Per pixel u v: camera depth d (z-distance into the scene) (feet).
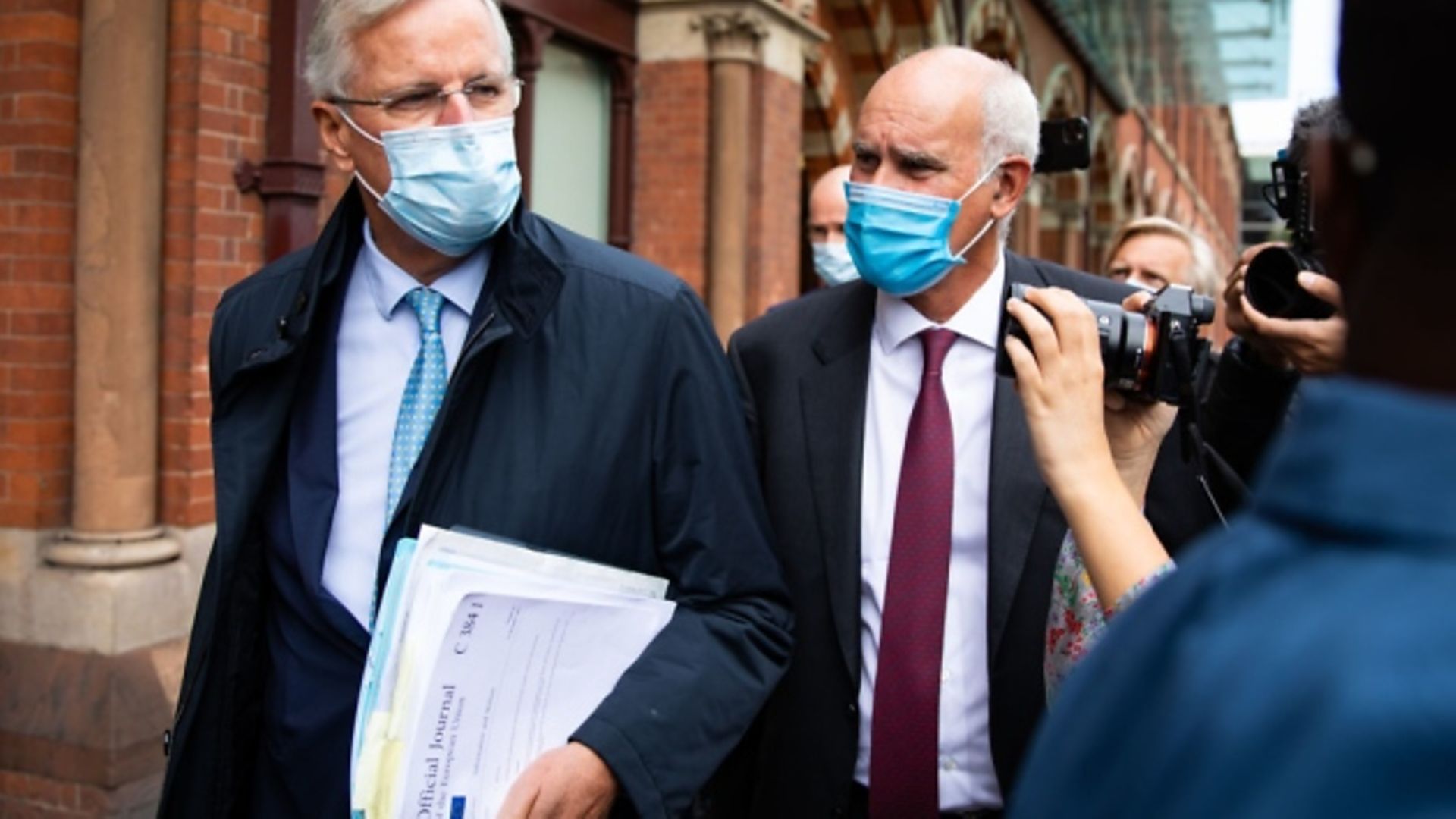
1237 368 6.55
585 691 5.94
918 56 7.20
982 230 6.97
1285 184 6.38
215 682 6.24
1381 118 2.01
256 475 6.22
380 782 5.39
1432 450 1.89
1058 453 4.36
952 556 6.73
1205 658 2.06
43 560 13.65
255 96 14.70
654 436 6.31
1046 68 52.11
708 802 7.12
